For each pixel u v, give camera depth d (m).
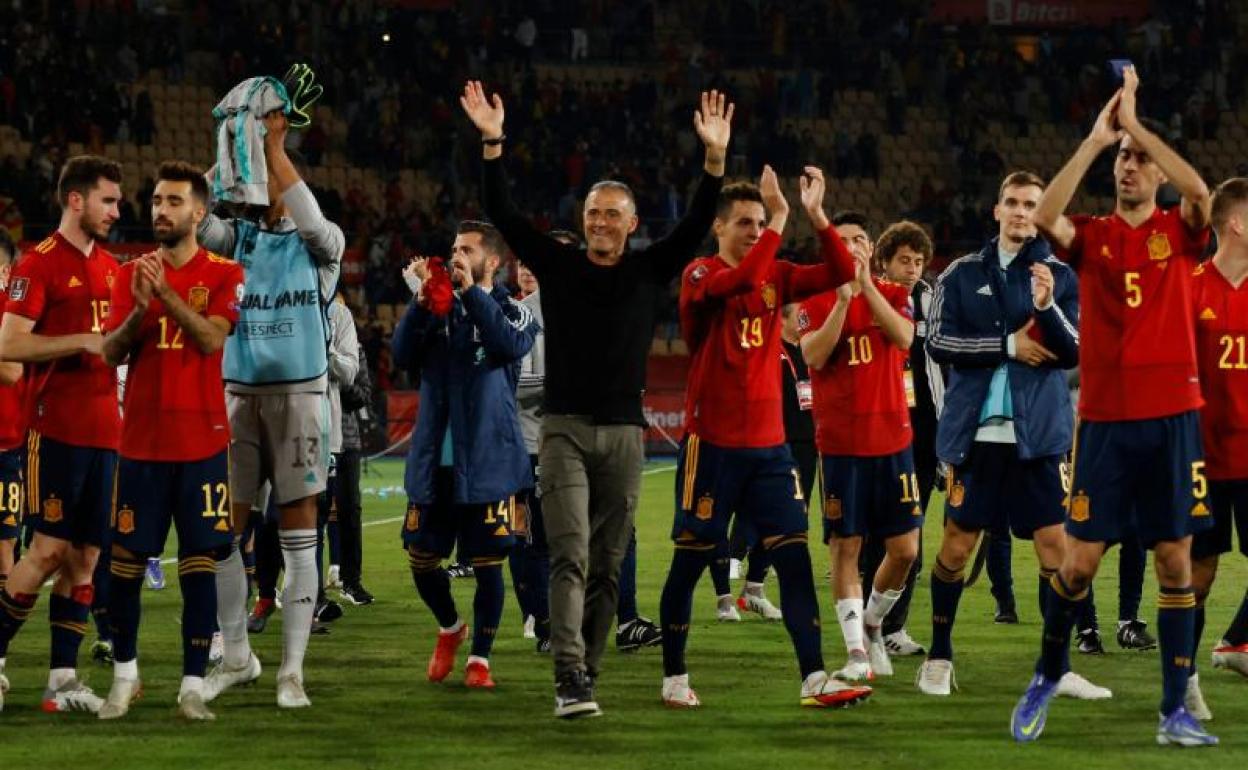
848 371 9.10
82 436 8.47
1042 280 8.31
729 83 43.19
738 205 8.59
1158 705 8.58
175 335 8.02
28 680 9.33
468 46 42.69
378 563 15.89
